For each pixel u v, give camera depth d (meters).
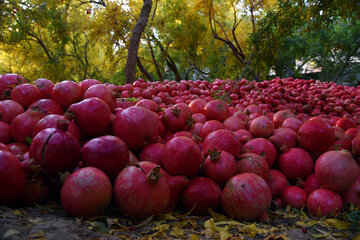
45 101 2.68
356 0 7.61
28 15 18.23
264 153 2.94
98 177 1.90
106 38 18.19
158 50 22.83
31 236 1.36
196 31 18.67
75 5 19.19
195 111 4.00
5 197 1.75
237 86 6.90
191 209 2.34
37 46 22.48
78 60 22.69
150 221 2.04
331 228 2.20
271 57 9.89
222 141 2.68
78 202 1.80
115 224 1.90
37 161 1.95
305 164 2.86
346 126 4.05
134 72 11.10
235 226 2.14
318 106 6.47
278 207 2.71
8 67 24.95
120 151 2.12
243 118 3.98
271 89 6.86
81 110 2.38
